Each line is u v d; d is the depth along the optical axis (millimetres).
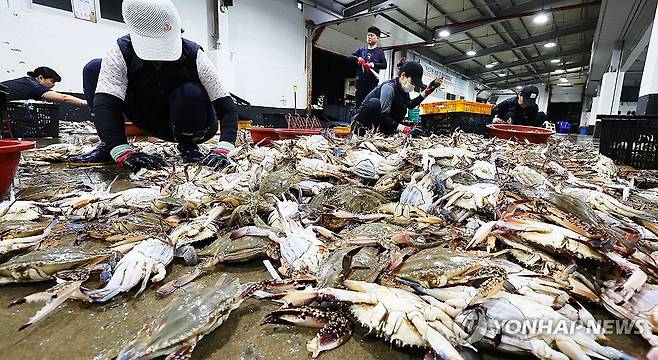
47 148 5562
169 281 1813
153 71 4641
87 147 5801
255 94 13938
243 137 7312
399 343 1232
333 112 17906
